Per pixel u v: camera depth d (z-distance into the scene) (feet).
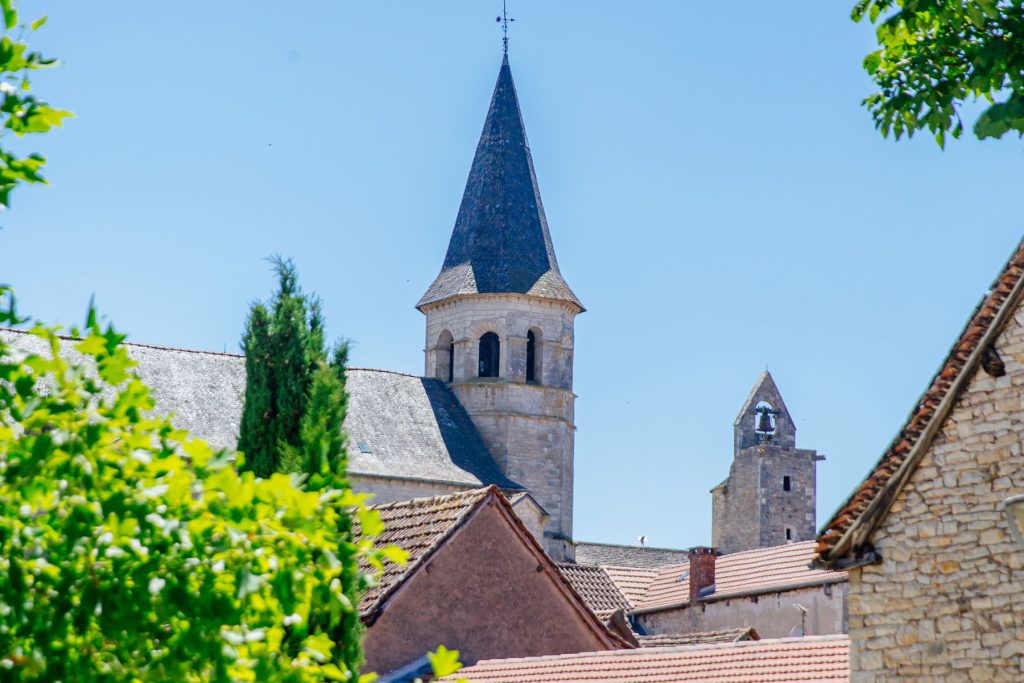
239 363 225.35
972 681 62.08
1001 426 62.75
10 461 30.45
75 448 29.71
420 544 103.60
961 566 63.21
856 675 66.08
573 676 90.07
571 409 264.72
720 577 180.04
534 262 266.36
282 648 34.81
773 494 315.58
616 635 107.76
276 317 95.40
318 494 31.58
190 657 30.07
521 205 270.46
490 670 95.86
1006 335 63.05
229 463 31.27
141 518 29.53
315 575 31.73
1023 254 63.52
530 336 265.75
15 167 33.40
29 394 30.58
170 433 31.12
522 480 255.29
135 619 29.37
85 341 30.58
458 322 262.88
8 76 33.68
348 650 72.54
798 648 82.74
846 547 66.69
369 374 250.78
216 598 29.66
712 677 82.69
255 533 30.53
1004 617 61.46
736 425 325.01
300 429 89.92
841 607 156.97
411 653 99.19
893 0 47.50
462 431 253.85
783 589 164.14
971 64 46.65
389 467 233.35
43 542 30.40
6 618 29.04
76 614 29.45
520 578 105.50
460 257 268.41
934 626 63.77
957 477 63.93
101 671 30.04
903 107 47.24
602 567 201.57
